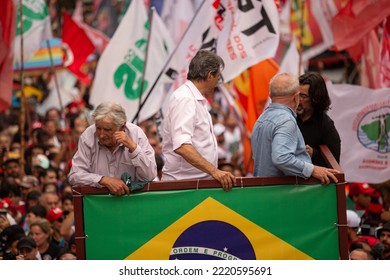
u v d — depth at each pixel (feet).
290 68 135.03
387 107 124.06
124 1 223.92
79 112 191.21
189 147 81.61
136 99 130.11
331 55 183.01
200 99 83.76
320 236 81.20
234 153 171.73
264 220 81.10
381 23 143.64
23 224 122.21
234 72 121.39
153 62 130.41
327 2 139.95
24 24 141.90
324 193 81.20
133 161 80.59
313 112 92.89
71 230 118.93
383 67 136.56
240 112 152.97
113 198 80.79
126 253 80.64
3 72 131.03
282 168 80.59
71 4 239.91
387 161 123.95
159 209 80.89
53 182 133.80
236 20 121.60
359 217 122.62
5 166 142.92
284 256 81.00
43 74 204.13
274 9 120.88
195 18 123.24
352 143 124.36
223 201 81.05
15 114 193.47
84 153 82.69
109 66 130.62
